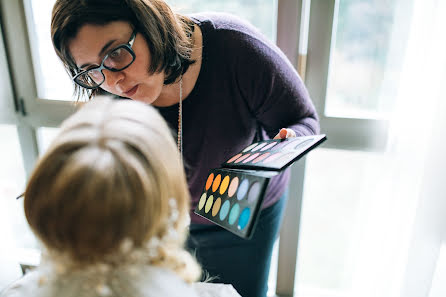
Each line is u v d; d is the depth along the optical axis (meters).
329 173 1.07
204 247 0.89
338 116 0.96
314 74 0.94
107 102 0.39
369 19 0.87
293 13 0.89
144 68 0.58
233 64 0.66
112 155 0.31
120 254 0.32
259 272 0.90
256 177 0.46
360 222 1.00
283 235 1.13
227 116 0.72
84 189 0.29
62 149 0.32
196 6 0.95
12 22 1.01
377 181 0.91
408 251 0.86
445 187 0.78
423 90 0.75
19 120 1.12
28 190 0.32
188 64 0.64
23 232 1.25
